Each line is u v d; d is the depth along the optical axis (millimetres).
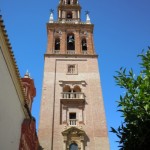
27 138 25766
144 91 14344
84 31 49500
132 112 14258
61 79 39938
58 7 56938
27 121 24453
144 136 13047
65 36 48375
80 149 31953
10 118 20172
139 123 13617
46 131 33406
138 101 14430
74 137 33031
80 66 42219
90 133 33469
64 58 43344
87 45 46562
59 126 34188
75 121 34906
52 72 40938
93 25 50219
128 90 15031
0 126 17781
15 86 21750
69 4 58125
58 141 32719
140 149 13109
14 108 21484
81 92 37781
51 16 51219
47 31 49562
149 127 13375
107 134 33406
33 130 27406
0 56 17906
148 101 14000
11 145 20562
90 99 37312
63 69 41625
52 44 46406
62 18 54500
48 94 37656
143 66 15281
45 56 43469
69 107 36281
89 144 32469
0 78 17828
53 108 35969
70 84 39406
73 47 48000
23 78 32656
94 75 40781
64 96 37531
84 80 39875
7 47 18781
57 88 38625
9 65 19828
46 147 31922
